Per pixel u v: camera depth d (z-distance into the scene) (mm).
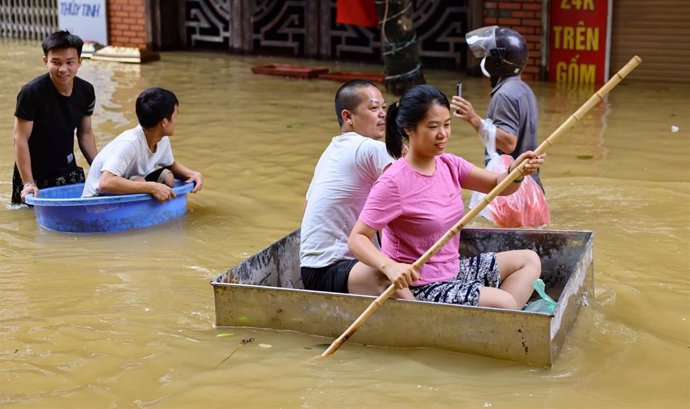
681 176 11227
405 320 6230
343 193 6918
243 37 22859
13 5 25547
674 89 17188
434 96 6375
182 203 9930
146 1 22953
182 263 8461
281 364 6125
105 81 19203
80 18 23750
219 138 13789
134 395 5809
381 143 6949
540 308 6531
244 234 9328
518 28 18406
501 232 7414
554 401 5555
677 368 6027
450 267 6680
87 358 6363
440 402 5547
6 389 5941
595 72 17922
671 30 17344
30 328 6918
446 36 20250
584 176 11297
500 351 6059
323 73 19812
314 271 6910
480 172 6879
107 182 9359
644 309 7051
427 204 6520
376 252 6293
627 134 13594
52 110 10086
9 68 20797
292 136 13898
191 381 5938
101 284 7906
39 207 9555
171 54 23203
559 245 7250
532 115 9234
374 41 21375
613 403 5543
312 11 21984
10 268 8359
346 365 6082
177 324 6961
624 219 9508
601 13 17688
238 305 6719
